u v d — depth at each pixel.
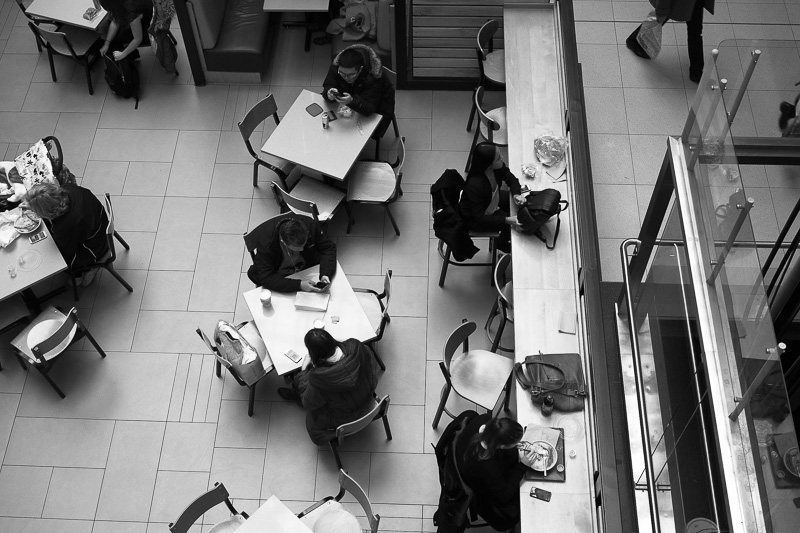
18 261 6.32
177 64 8.61
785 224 6.61
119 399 6.51
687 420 5.00
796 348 5.97
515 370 5.58
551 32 7.54
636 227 7.17
